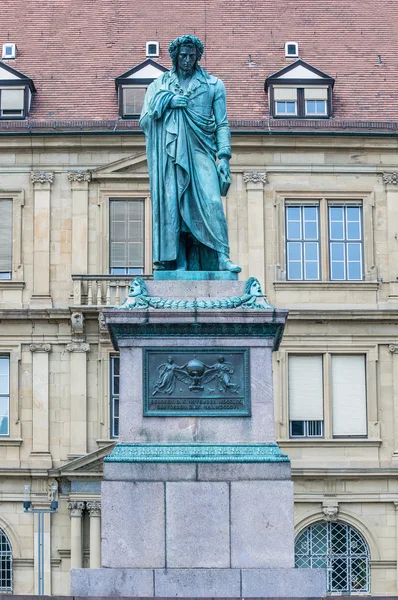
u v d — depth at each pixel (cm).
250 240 5162
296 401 5056
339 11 5803
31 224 5147
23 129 5131
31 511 4753
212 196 1780
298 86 5275
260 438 1650
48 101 5303
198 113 1806
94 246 5141
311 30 5703
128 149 5178
